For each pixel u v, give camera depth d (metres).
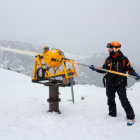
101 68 2.96
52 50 3.16
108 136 2.34
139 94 6.87
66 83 3.08
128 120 2.83
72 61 3.09
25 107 3.94
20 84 8.11
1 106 4.02
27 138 2.19
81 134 2.44
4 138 2.13
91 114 3.48
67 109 3.90
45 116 3.13
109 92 3.18
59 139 2.22
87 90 7.09
